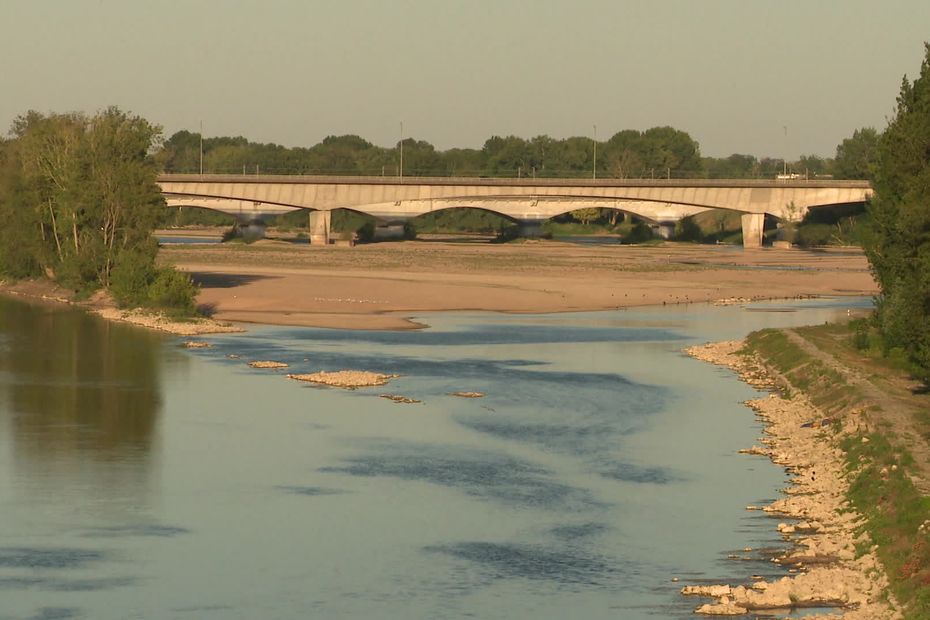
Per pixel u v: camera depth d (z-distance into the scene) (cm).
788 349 11550
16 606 5338
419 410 9400
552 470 7619
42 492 7044
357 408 9438
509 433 8619
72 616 5228
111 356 11900
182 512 6694
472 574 5750
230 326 14312
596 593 5500
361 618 5216
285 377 10788
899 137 10525
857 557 5812
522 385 10512
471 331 14275
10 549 6066
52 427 8662
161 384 10375
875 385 9375
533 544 6178
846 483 6994
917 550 5491
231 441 8319
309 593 5506
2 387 10119
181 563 5891
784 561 5884
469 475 7481
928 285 9206
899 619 4956
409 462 7794
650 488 7206
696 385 10619
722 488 7200
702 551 6062
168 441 8306
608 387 10456
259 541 6216
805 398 9712
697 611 5244
